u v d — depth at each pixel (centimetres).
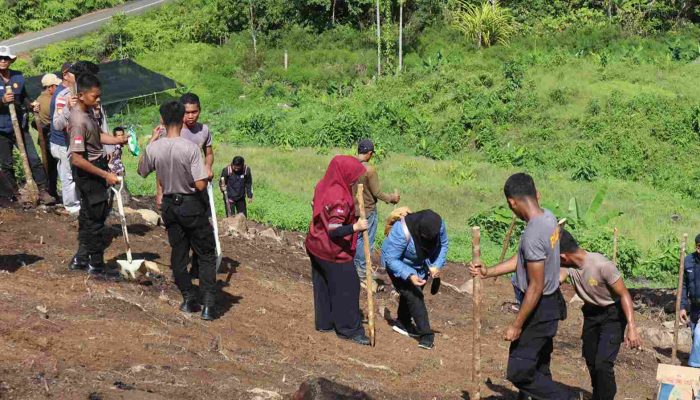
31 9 5491
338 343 755
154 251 939
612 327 682
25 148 1044
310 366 667
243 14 5319
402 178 2783
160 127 755
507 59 4666
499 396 710
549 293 572
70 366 543
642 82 3916
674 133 3316
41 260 795
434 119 3659
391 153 3306
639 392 854
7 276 721
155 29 5225
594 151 3231
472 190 2642
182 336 666
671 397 701
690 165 3111
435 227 765
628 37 5028
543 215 562
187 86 4628
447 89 4000
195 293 739
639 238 2198
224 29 5281
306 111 3956
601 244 1912
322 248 748
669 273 1859
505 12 5231
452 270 1508
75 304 673
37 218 971
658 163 3130
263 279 955
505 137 3444
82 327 623
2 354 538
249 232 1278
